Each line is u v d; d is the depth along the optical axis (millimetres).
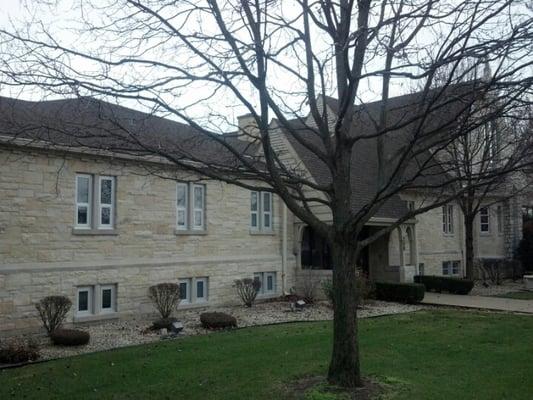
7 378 8727
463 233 28719
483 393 7434
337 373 7555
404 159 6785
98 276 14086
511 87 7355
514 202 30266
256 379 8203
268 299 19031
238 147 16766
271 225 19828
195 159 7352
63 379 8578
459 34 8156
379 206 7559
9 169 12336
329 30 7250
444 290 22516
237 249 18266
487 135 18266
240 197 18547
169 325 13125
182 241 16422
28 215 12664
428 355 9914
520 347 10711
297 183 7988
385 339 11508
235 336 12016
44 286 12914
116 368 9180
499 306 17828
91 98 6730
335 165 7512
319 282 19656
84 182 13992
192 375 8602
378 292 19484
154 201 15609
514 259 29469
